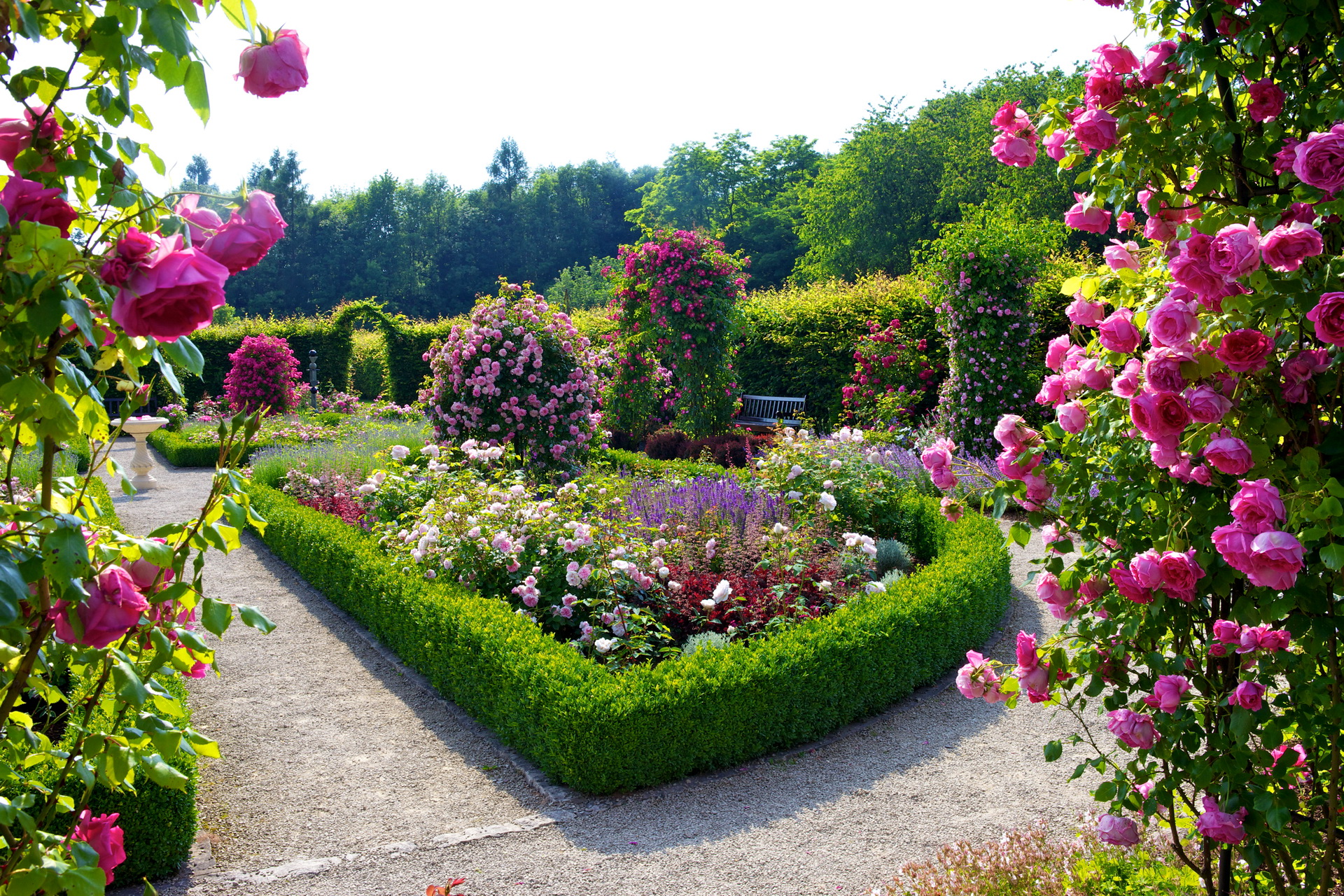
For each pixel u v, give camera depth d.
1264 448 1.90
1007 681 2.45
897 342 14.26
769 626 5.73
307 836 3.95
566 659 4.73
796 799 4.26
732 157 46.94
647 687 4.45
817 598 6.29
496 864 3.70
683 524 7.21
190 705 5.43
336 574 7.43
